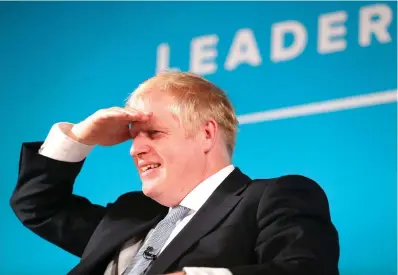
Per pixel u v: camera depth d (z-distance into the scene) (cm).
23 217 618
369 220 790
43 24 1062
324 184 822
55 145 609
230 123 578
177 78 573
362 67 834
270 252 486
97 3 1030
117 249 568
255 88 891
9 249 977
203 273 434
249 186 548
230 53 920
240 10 927
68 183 616
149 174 553
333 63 852
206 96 569
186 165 550
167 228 545
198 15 956
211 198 542
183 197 557
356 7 855
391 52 824
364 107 822
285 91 871
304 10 886
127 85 982
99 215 627
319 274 460
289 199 509
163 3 984
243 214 521
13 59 1065
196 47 946
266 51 896
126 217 588
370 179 800
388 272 771
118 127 599
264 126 873
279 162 855
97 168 955
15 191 624
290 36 886
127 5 1009
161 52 969
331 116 837
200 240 514
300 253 465
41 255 959
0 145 1034
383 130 806
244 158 877
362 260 785
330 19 866
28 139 1025
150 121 554
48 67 1040
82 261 561
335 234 501
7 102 1049
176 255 507
